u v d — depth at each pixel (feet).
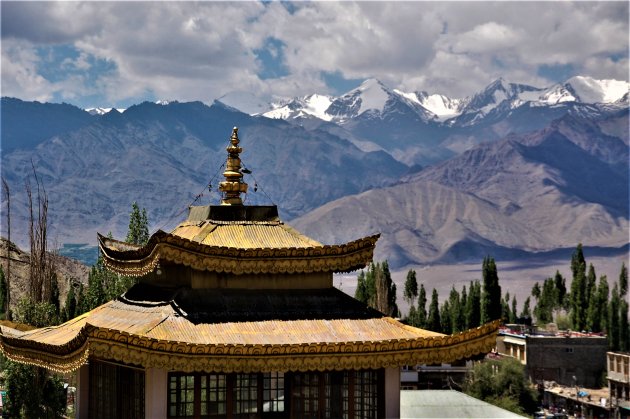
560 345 593.83
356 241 154.40
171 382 143.84
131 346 134.72
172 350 136.46
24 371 247.09
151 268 149.79
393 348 144.87
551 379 590.55
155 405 140.67
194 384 143.33
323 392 149.07
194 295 149.79
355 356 143.64
